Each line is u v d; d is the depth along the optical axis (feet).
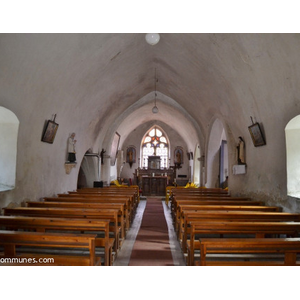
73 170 37.76
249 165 30.27
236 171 32.99
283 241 11.80
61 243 12.14
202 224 15.07
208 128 47.85
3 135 22.79
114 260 18.81
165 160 84.99
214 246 11.75
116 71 35.96
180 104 52.37
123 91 44.37
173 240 24.76
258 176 27.76
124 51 31.91
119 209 22.44
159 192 66.80
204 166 53.31
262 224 15.16
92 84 34.04
